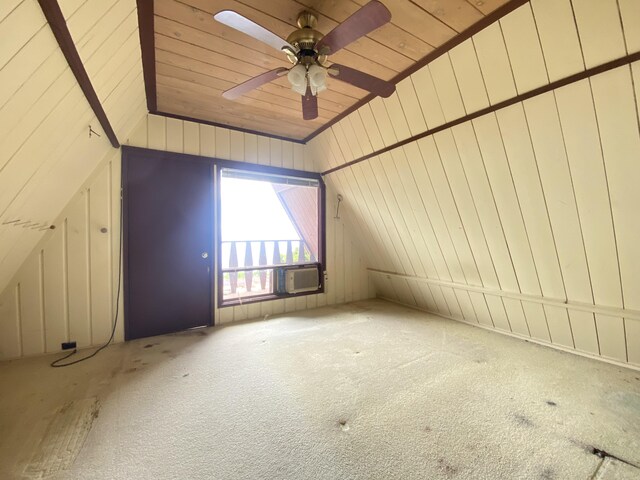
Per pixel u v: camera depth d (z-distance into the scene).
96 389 1.99
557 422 1.61
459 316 3.55
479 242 2.74
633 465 1.31
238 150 3.48
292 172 3.89
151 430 1.58
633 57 1.39
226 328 3.28
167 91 2.57
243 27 1.38
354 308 4.15
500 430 1.56
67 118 1.60
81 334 2.71
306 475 1.28
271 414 1.71
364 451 1.42
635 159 1.61
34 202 1.92
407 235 3.47
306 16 1.65
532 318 2.75
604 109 1.59
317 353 2.58
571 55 1.54
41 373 2.22
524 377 2.12
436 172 2.61
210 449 1.44
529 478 1.26
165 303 3.11
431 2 1.54
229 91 1.91
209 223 3.34
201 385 2.04
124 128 2.70
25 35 0.93
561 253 2.23
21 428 1.59
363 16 1.27
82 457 1.38
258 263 4.39
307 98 1.93
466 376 2.15
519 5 1.52
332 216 4.31
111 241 2.83
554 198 2.04
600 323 2.28
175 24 1.73
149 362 2.41
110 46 1.52
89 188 2.71
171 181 3.11
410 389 1.97
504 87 1.84
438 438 1.50
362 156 3.22
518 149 2.01
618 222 1.84
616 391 1.91
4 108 1.06
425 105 2.29
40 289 2.55
